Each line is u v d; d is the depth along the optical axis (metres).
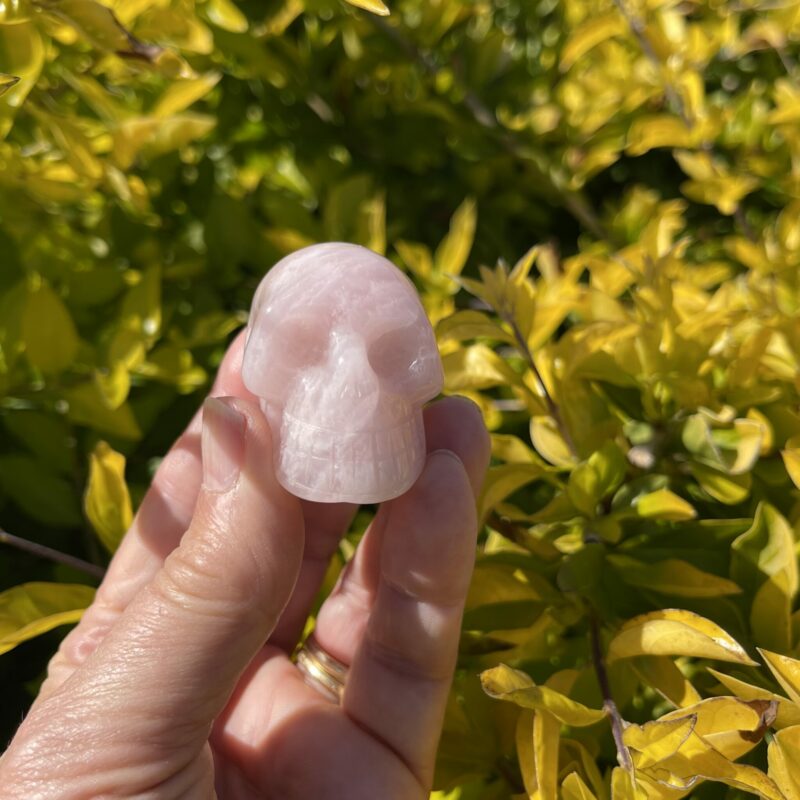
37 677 0.26
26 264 0.26
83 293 0.27
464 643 0.20
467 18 0.36
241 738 0.21
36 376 0.26
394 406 0.17
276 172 0.33
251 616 0.17
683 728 0.16
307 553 0.23
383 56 0.34
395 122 0.35
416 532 0.18
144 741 0.16
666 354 0.22
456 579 0.18
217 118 0.33
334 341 0.17
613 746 0.20
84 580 0.25
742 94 0.37
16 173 0.24
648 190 0.39
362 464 0.17
